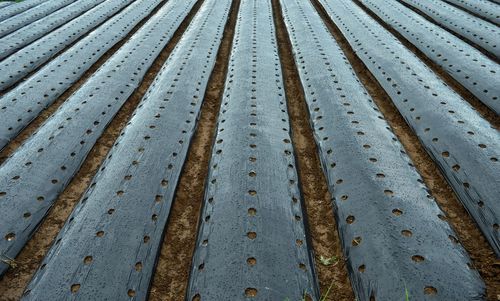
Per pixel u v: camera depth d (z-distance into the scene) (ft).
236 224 8.26
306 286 7.21
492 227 8.48
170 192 9.92
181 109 13.62
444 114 12.16
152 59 19.21
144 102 14.38
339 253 8.37
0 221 9.02
